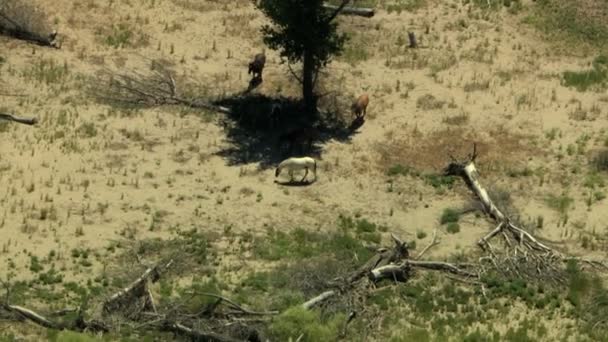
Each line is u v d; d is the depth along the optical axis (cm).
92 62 6988
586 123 6681
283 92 6881
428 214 5856
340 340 4791
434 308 5062
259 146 6334
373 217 5794
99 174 5928
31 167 5922
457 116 6681
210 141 6334
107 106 6581
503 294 5212
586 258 5534
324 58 6544
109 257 5266
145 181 5906
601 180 6178
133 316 4812
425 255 5494
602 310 5119
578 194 6072
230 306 4850
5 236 5341
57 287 5009
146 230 5497
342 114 6681
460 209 5888
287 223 5672
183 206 5728
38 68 6869
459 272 5341
